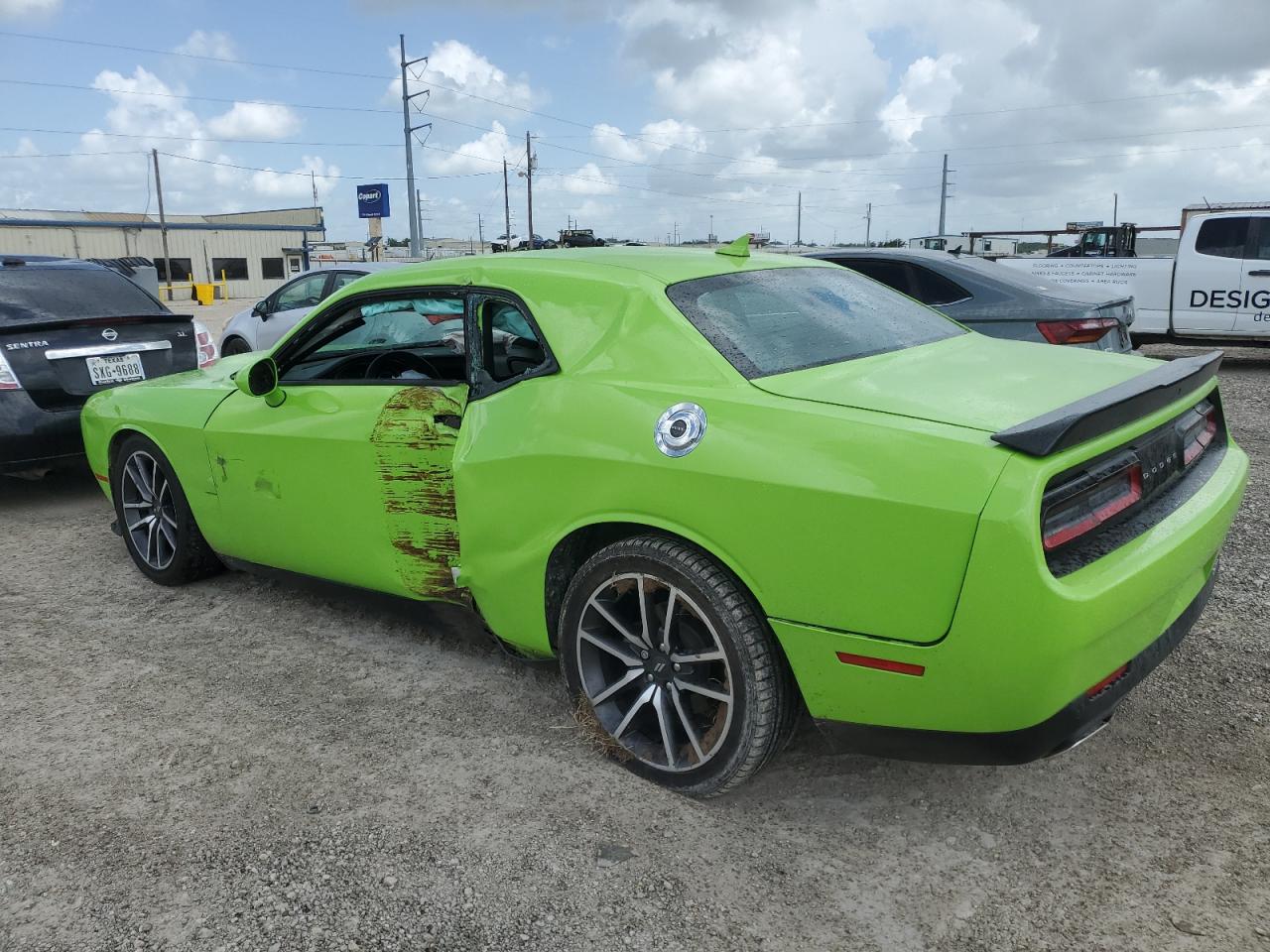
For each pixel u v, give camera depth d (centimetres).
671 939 218
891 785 278
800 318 298
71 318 593
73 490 666
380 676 357
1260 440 720
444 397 320
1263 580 421
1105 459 233
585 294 293
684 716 270
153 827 264
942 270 666
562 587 297
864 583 224
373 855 249
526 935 220
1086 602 208
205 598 442
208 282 5900
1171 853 244
